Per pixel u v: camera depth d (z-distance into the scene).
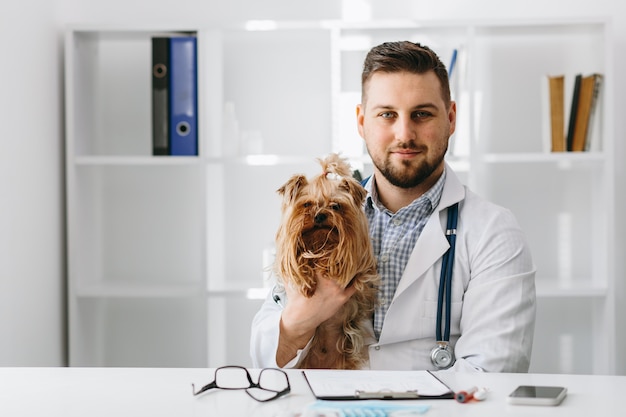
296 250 1.61
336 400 1.23
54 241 2.94
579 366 3.06
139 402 1.24
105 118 3.17
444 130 1.72
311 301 1.63
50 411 1.19
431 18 3.06
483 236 1.71
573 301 3.06
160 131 2.92
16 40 2.64
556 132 2.84
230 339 3.15
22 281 2.68
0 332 2.52
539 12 3.04
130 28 2.88
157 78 2.91
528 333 1.66
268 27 2.84
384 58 1.70
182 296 2.88
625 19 3.02
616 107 3.03
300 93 3.11
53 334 2.93
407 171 1.70
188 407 1.21
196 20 3.10
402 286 1.69
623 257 3.04
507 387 1.33
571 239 3.07
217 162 2.88
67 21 3.08
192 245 3.18
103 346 3.17
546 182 3.07
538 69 3.04
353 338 1.69
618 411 1.17
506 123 3.06
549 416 1.14
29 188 2.74
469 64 2.80
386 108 1.70
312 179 1.64
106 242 3.18
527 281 1.68
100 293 2.91
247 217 3.15
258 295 2.86
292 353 1.69
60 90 3.01
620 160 3.03
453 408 1.19
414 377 1.39
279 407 1.20
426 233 1.71
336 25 2.81
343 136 2.85
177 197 3.17
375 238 1.76
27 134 2.73
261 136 3.12
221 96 3.09
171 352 3.17
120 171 3.17
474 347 1.63
